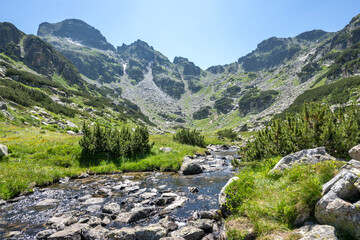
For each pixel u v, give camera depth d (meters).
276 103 175.75
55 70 184.12
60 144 23.52
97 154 22.16
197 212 9.12
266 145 16.64
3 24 183.75
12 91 60.94
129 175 18.19
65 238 7.01
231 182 9.01
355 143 11.94
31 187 13.62
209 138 73.56
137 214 8.95
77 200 11.57
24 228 8.18
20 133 30.95
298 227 5.71
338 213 4.95
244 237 5.94
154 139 42.81
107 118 93.31
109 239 7.09
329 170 7.00
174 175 18.05
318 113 13.86
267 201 7.05
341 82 111.69
